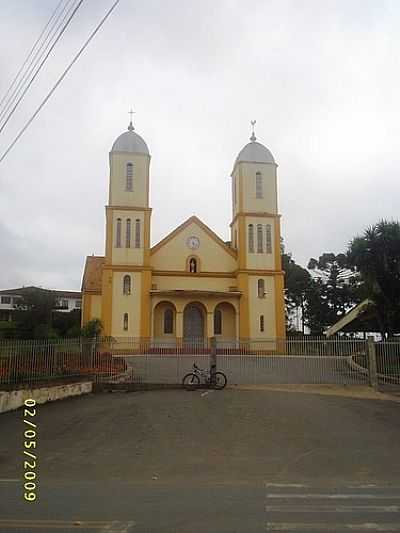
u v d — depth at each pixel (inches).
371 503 294.2
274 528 244.2
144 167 1576.0
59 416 613.0
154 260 1578.5
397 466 404.5
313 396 738.2
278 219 1610.5
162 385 807.1
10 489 337.7
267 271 1566.2
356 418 591.5
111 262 1498.5
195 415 601.0
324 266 2429.9
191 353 1132.5
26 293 2000.5
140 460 429.7
